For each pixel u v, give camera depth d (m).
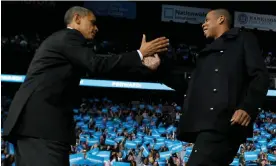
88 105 28.80
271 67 33.19
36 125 2.96
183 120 3.20
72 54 3.00
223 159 3.03
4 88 29.78
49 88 3.01
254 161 14.64
